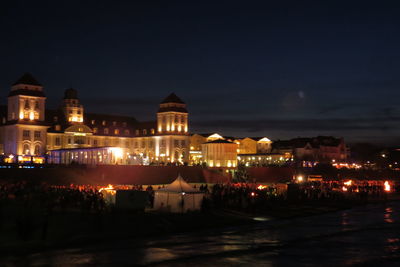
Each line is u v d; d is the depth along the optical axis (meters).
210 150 133.88
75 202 54.81
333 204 78.31
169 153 157.38
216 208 61.91
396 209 75.12
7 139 135.12
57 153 129.50
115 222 47.28
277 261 34.72
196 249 38.22
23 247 35.44
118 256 34.50
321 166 149.38
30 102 134.25
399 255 37.56
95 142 157.88
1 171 88.00
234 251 37.91
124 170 99.69
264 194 71.75
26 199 50.47
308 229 51.12
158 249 37.62
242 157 180.00
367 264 34.25
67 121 152.00
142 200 54.81
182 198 55.84
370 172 156.50
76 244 38.09
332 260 35.41
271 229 50.53
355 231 50.03
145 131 168.50
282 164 148.12
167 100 163.50
